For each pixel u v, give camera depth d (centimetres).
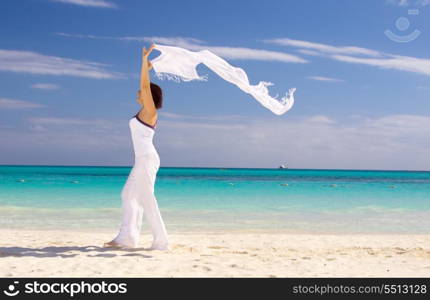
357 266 588
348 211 1522
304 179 5709
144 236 916
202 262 584
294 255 670
